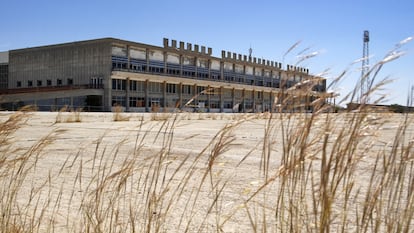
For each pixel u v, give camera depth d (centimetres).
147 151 871
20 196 461
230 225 354
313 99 196
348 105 192
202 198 457
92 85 5734
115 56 5681
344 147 196
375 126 194
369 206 222
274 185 514
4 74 7112
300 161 204
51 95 5778
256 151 920
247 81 7844
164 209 402
